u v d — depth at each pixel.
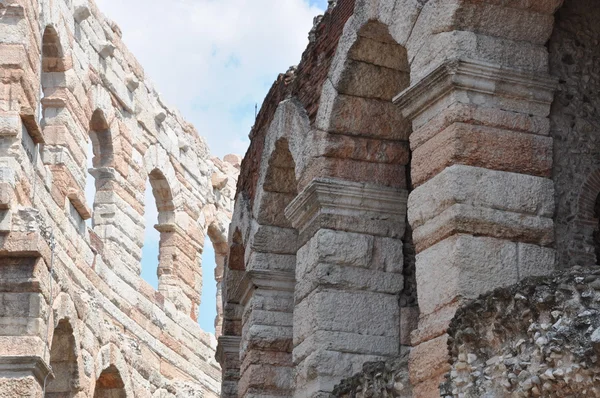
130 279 29.86
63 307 23.52
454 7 13.45
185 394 32.75
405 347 16.56
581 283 10.44
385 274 16.81
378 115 16.95
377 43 16.33
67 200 25.39
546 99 13.56
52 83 26.03
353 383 15.06
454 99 13.26
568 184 13.91
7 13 22.41
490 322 11.52
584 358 10.15
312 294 16.67
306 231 17.30
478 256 12.79
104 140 29.92
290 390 19.94
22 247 21.09
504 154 13.22
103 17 29.64
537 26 13.70
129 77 31.06
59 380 24.36
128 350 28.73
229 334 23.94
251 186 22.41
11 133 21.69
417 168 13.66
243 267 23.84
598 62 14.69
